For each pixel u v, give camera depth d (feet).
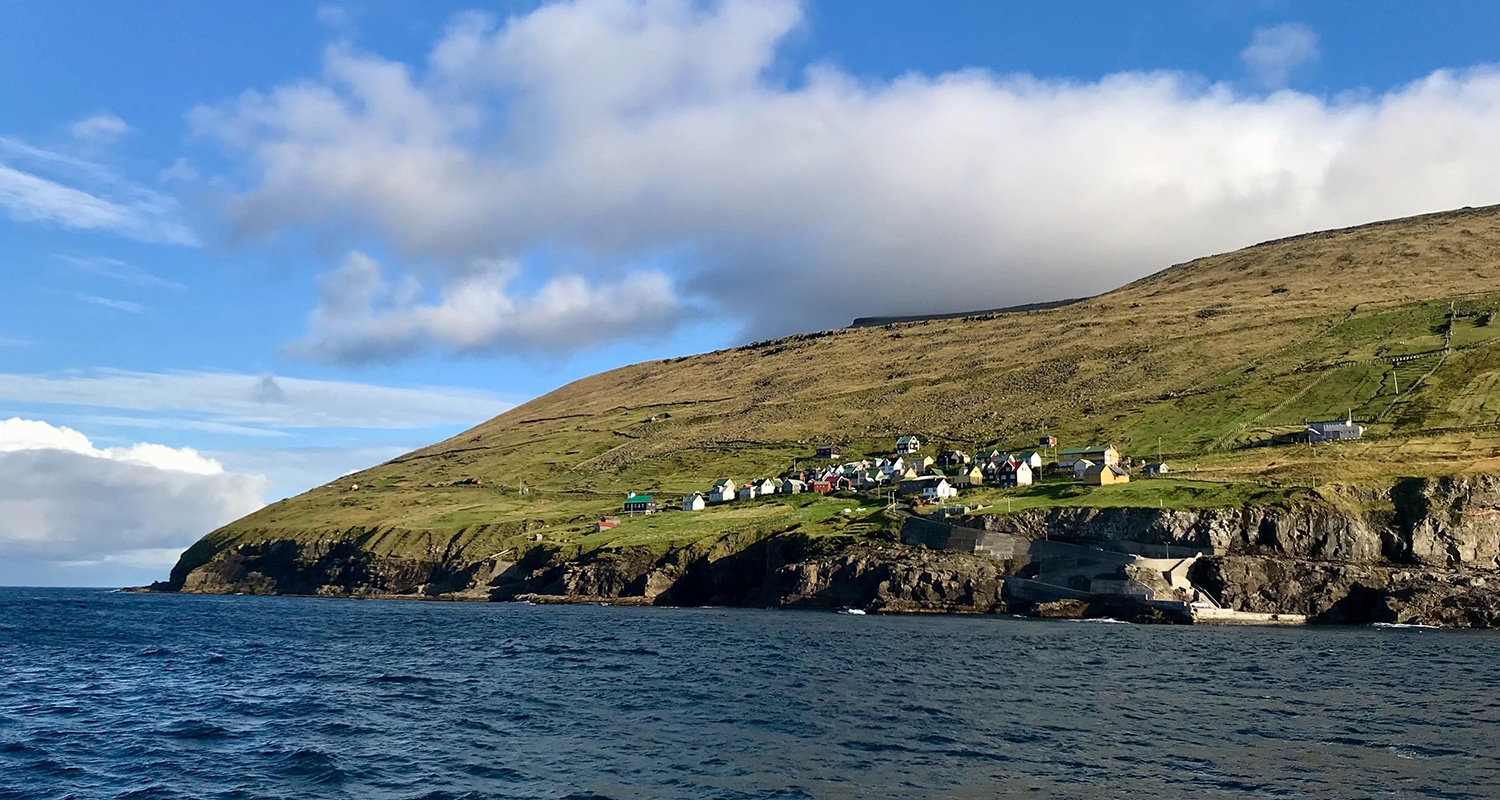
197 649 336.90
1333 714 209.87
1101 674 274.36
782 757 168.35
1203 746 177.17
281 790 149.28
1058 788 149.48
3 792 147.95
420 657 310.45
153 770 160.66
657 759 167.02
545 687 244.22
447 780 154.10
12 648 335.47
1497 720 203.00
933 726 194.59
